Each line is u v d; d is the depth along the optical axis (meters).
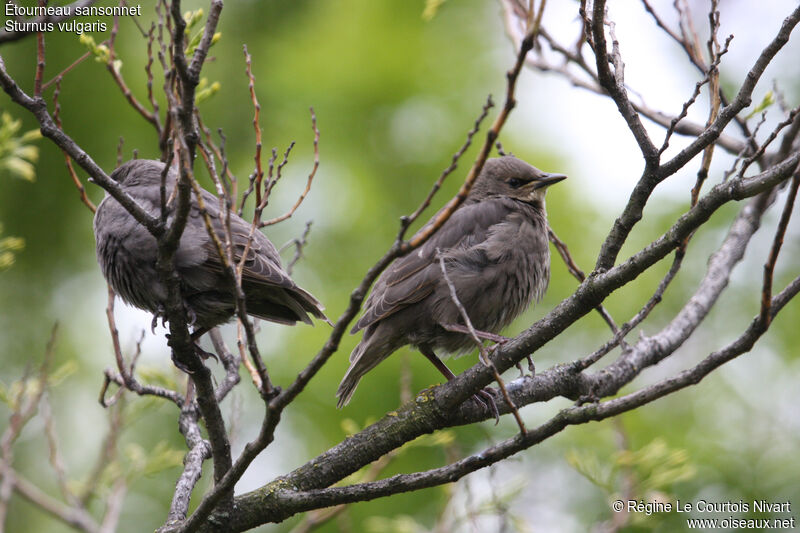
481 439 12.80
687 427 13.09
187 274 8.02
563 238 13.98
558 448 12.67
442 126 15.48
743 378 13.62
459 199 5.23
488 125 15.30
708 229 14.18
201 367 6.73
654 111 9.22
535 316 13.62
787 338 13.74
